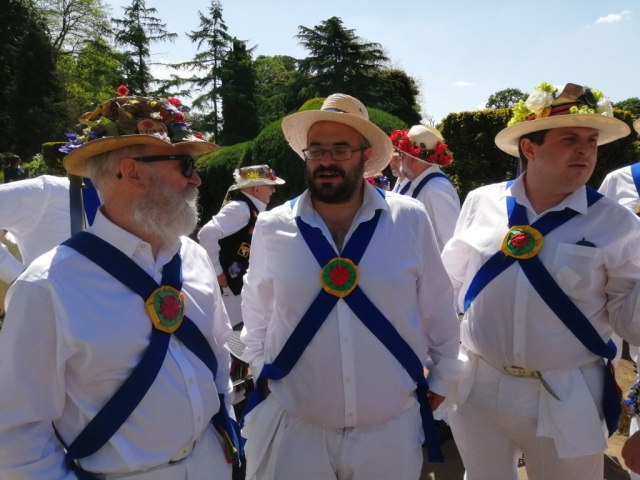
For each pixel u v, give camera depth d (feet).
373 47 79.92
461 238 7.91
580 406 6.89
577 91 6.92
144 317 4.95
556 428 6.95
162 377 4.92
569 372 7.02
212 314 5.71
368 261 6.21
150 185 5.09
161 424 4.90
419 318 6.66
